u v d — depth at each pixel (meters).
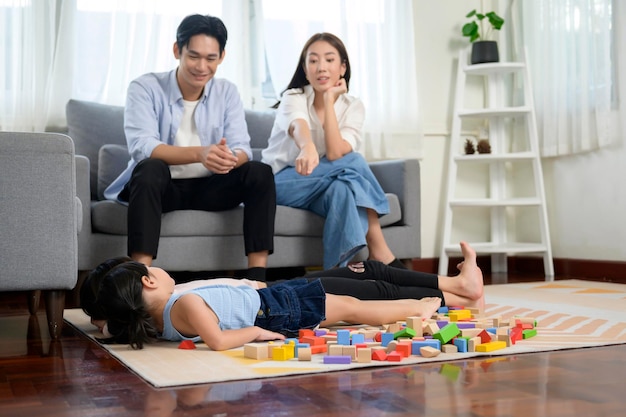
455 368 1.57
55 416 1.24
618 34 3.94
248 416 1.20
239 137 2.94
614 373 1.50
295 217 3.04
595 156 4.09
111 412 1.25
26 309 2.95
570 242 4.30
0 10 3.42
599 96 3.98
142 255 2.48
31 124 3.46
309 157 2.84
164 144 2.71
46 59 3.52
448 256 4.44
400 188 3.32
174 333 1.91
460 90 4.37
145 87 2.87
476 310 2.28
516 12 4.55
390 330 1.95
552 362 1.63
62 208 2.08
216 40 2.80
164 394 1.37
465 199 4.55
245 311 1.92
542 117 4.35
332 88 3.09
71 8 3.54
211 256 2.92
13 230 2.03
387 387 1.40
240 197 2.85
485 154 4.27
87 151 3.24
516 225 4.70
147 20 3.69
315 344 1.81
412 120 4.26
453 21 4.50
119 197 2.78
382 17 4.18
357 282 2.22
